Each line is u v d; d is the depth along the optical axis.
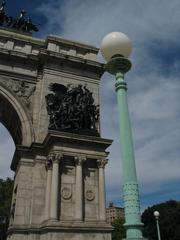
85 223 27.47
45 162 30.50
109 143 31.25
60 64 36.09
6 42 36.16
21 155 30.86
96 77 37.25
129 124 12.32
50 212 26.97
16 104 33.06
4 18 39.59
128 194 10.96
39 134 31.81
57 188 27.97
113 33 13.87
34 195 28.84
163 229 88.44
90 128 32.31
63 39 37.66
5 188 80.31
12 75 34.38
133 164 11.55
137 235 10.27
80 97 33.47
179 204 91.12
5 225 77.12
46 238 25.70
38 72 35.72
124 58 13.47
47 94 34.06
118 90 13.14
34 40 37.53
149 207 97.19
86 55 38.31
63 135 29.62
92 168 30.58
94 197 29.50
